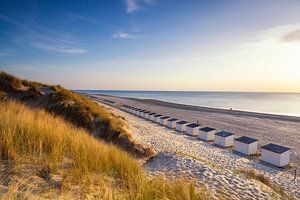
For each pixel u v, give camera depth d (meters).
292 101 142.25
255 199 7.23
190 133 31.61
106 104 73.88
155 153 15.51
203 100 145.50
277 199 7.78
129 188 4.41
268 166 19.19
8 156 4.59
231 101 137.38
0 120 6.05
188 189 4.74
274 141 30.08
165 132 32.16
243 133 35.28
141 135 24.84
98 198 3.81
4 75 17.80
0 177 3.89
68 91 21.16
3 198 3.18
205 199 4.99
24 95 16.69
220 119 50.66
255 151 22.70
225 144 25.31
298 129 39.53
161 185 4.63
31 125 6.16
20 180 3.76
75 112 16.19
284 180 15.24
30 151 4.82
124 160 6.04
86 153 5.48
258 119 51.34
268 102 130.75
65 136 6.32
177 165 10.67
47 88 19.56
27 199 3.35
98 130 15.70
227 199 6.43
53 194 3.71
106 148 6.88
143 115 48.66
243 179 9.28
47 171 4.43
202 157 19.59
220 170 10.37
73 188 4.06
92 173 4.89
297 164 20.22
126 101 103.44
